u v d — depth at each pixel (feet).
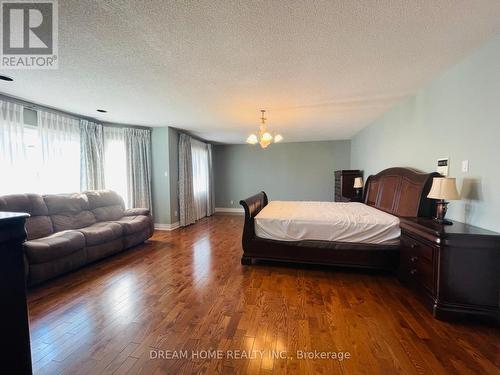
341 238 9.39
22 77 8.22
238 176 24.89
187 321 6.20
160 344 5.33
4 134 10.12
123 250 12.07
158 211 17.13
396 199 10.89
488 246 5.72
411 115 10.36
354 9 4.89
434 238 6.18
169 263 10.43
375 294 7.64
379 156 14.16
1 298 2.67
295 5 4.76
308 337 5.55
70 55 6.73
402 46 6.36
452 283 6.01
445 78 8.04
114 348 5.22
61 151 12.59
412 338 5.48
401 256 8.45
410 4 4.76
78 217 11.60
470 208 6.97
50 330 5.85
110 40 6.00
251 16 5.08
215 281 8.62
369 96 10.37
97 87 9.15
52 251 8.35
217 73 7.89
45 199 10.68
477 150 6.68
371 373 4.51
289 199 23.86
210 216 22.72
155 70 7.67
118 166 15.76
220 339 5.50
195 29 5.54
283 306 6.91
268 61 7.10
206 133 18.97
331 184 22.90
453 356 4.92
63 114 12.75
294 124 15.74
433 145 8.80
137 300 7.29
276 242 9.93
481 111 6.51
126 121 15.02
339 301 7.20
